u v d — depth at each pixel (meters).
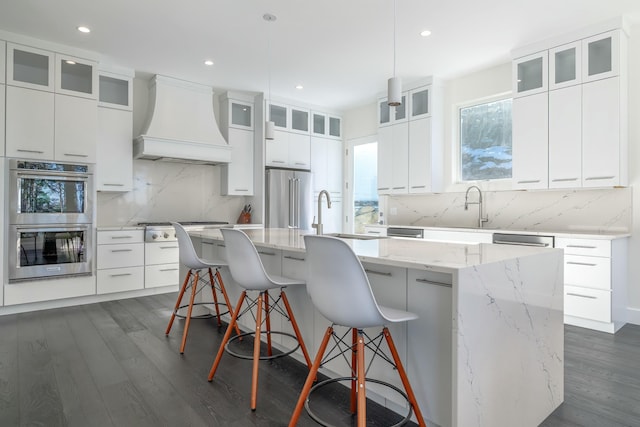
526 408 1.81
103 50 4.13
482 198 4.75
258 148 5.68
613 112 3.44
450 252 1.90
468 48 4.08
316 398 2.13
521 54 4.03
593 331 3.32
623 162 3.46
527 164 3.98
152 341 3.04
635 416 1.97
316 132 6.37
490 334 1.59
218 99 5.70
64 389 2.21
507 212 4.52
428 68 4.67
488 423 1.58
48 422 1.88
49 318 3.65
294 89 5.48
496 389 1.62
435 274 1.65
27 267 3.81
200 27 3.62
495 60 4.42
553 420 1.94
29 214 3.81
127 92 4.64
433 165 4.96
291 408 2.03
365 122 6.35
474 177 4.96
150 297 4.50
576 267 3.44
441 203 5.20
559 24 3.54
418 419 1.67
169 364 2.59
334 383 2.31
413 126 5.15
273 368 2.52
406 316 1.60
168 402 2.08
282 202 5.75
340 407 2.04
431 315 1.67
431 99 4.95
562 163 3.75
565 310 3.51
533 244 3.69
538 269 1.91
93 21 3.50
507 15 3.38
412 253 1.85
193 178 5.50
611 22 3.44
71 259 4.06
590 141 3.57
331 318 1.59
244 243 2.16
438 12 3.34
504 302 1.67
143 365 2.57
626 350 2.88
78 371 2.46
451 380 1.59
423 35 3.78
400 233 4.98
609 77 3.46
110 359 2.66
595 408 2.05
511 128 4.61
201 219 5.54
